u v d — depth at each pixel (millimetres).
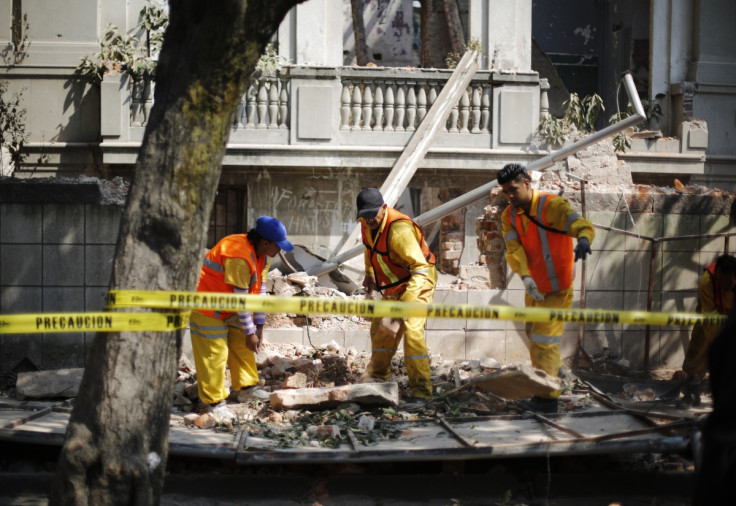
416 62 17500
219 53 3814
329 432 5273
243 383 6410
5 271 7473
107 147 11281
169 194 3846
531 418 5793
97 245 7535
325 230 11938
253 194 11812
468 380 6672
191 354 7820
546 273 5918
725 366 2977
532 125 11977
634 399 6945
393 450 4852
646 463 5445
